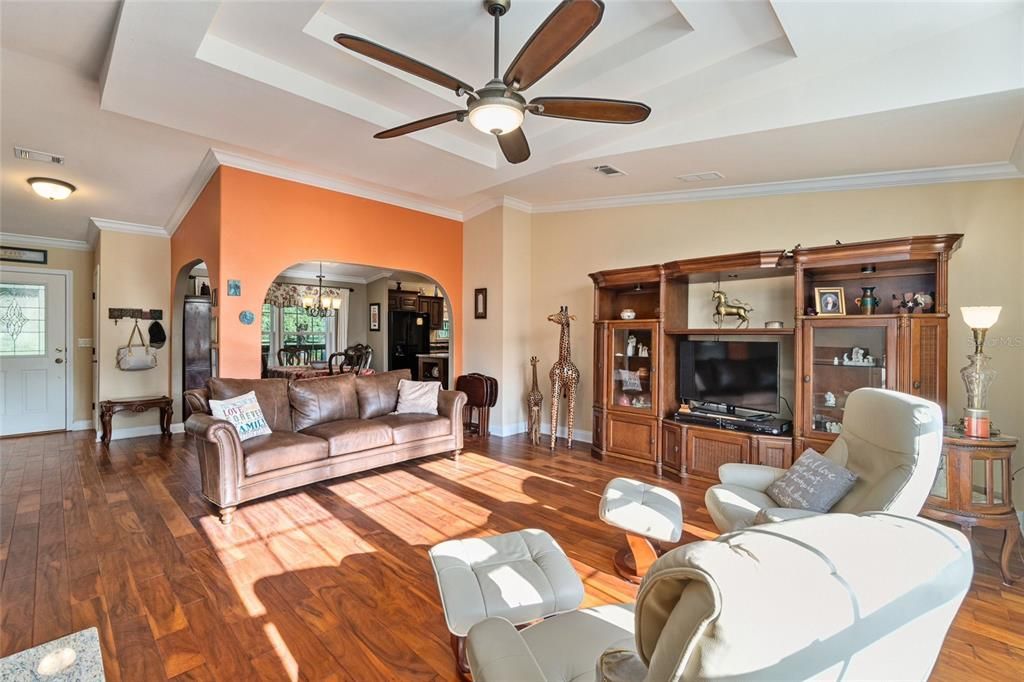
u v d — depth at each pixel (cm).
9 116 311
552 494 363
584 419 536
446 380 875
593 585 236
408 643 190
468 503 343
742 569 57
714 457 380
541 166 389
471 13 238
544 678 96
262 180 425
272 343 868
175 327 566
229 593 223
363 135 335
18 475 399
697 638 53
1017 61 229
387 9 236
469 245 594
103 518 308
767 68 262
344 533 290
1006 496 243
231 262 403
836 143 312
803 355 346
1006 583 238
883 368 322
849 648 60
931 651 74
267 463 326
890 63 258
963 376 266
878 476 204
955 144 303
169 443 514
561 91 306
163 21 210
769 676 54
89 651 182
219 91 270
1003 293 329
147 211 517
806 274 379
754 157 346
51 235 589
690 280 447
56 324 599
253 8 222
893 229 366
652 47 263
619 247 505
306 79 280
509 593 156
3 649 183
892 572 65
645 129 335
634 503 235
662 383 421
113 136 344
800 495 224
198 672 172
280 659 180
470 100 223
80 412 612
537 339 574
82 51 244
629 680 84
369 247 509
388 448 406
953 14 221
